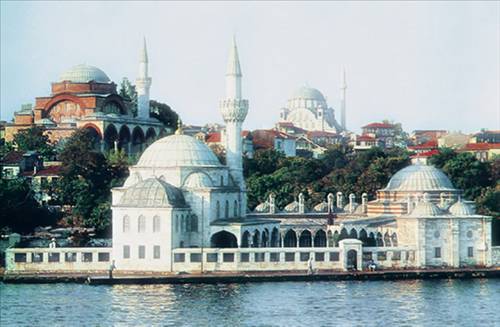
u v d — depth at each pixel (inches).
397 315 7190.0
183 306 7568.9
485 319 7052.2
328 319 7037.4
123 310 7411.4
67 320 7042.3
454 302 7755.9
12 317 7170.3
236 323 6894.7
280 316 7145.7
